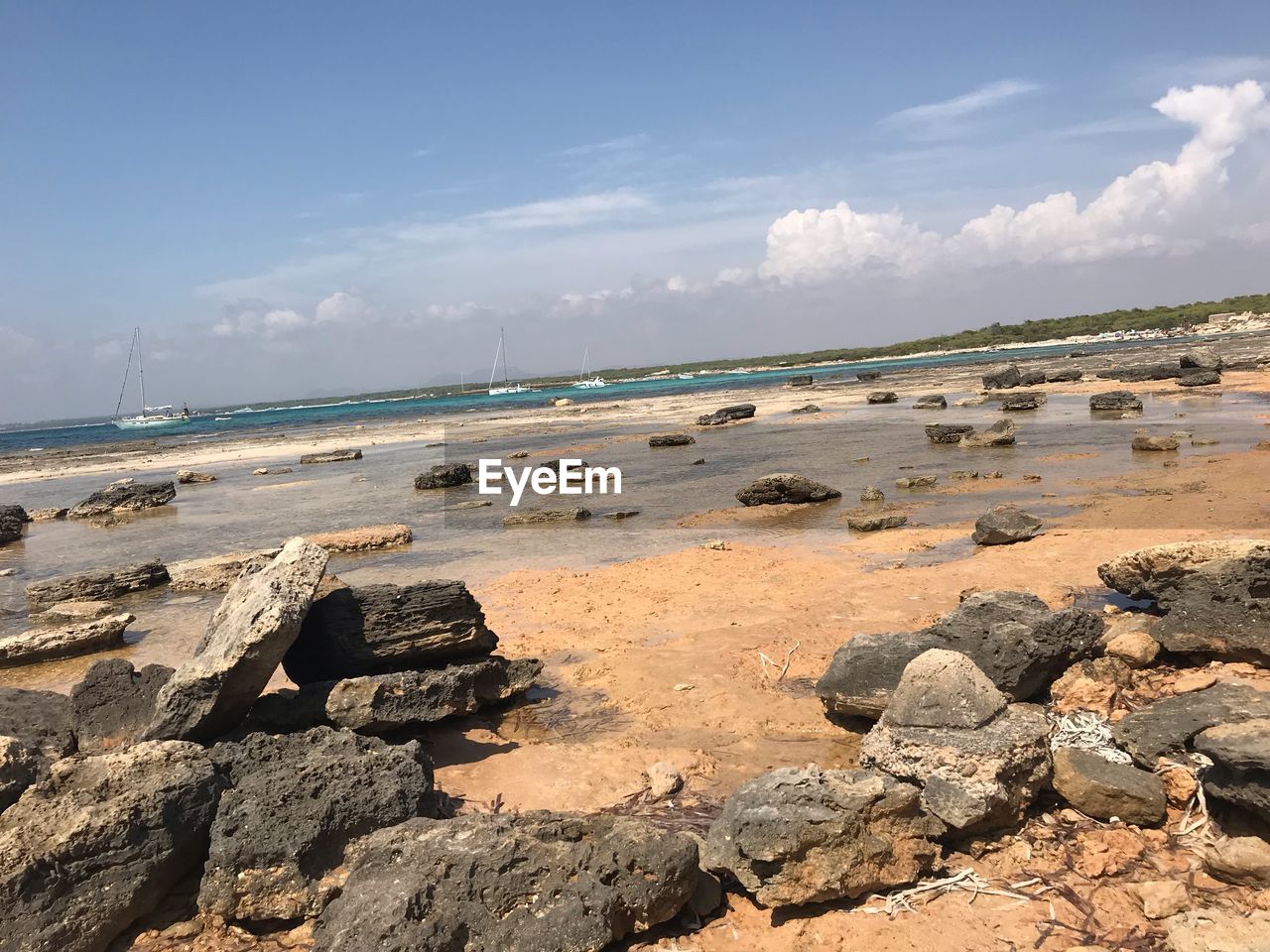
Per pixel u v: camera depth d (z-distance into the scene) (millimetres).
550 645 11211
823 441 35406
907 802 5648
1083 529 14875
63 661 12398
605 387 150750
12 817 5766
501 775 7535
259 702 7727
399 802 6172
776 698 8812
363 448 48156
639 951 5148
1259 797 5395
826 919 5285
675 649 10586
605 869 5223
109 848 5527
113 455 55500
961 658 6785
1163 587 9055
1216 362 48500
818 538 16750
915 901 5383
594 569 15477
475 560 17250
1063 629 8109
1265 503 15578
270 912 5551
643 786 7172
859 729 8031
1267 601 7883
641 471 30234
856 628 10742
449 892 5055
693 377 165250
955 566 13250
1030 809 6301
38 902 5215
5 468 50875
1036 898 5340
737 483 25875
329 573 16594
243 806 5879
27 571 20172
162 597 16328
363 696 7793
